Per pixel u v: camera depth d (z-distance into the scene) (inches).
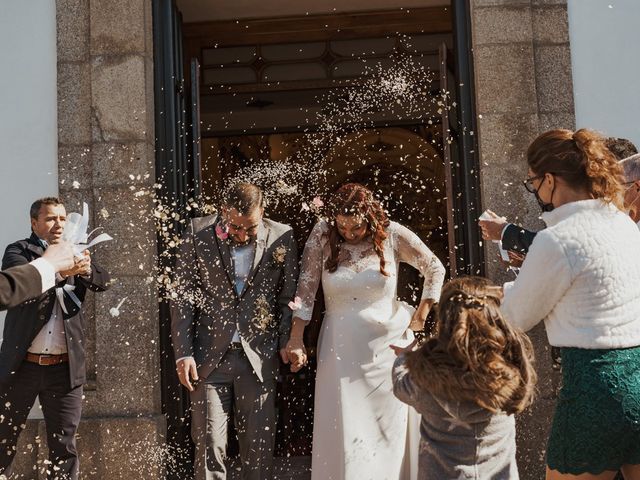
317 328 313.9
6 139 217.5
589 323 110.3
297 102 344.8
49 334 181.3
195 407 175.0
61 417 182.7
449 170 218.7
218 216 183.8
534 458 201.2
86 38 218.8
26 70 219.0
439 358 106.7
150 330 208.8
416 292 292.4
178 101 231.5
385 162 394.3
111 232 211.9
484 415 106.5
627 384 107.7
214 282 177.5
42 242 185.8
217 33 332.2
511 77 214.5
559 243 111.7
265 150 365.1
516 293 113.5
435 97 333.4
